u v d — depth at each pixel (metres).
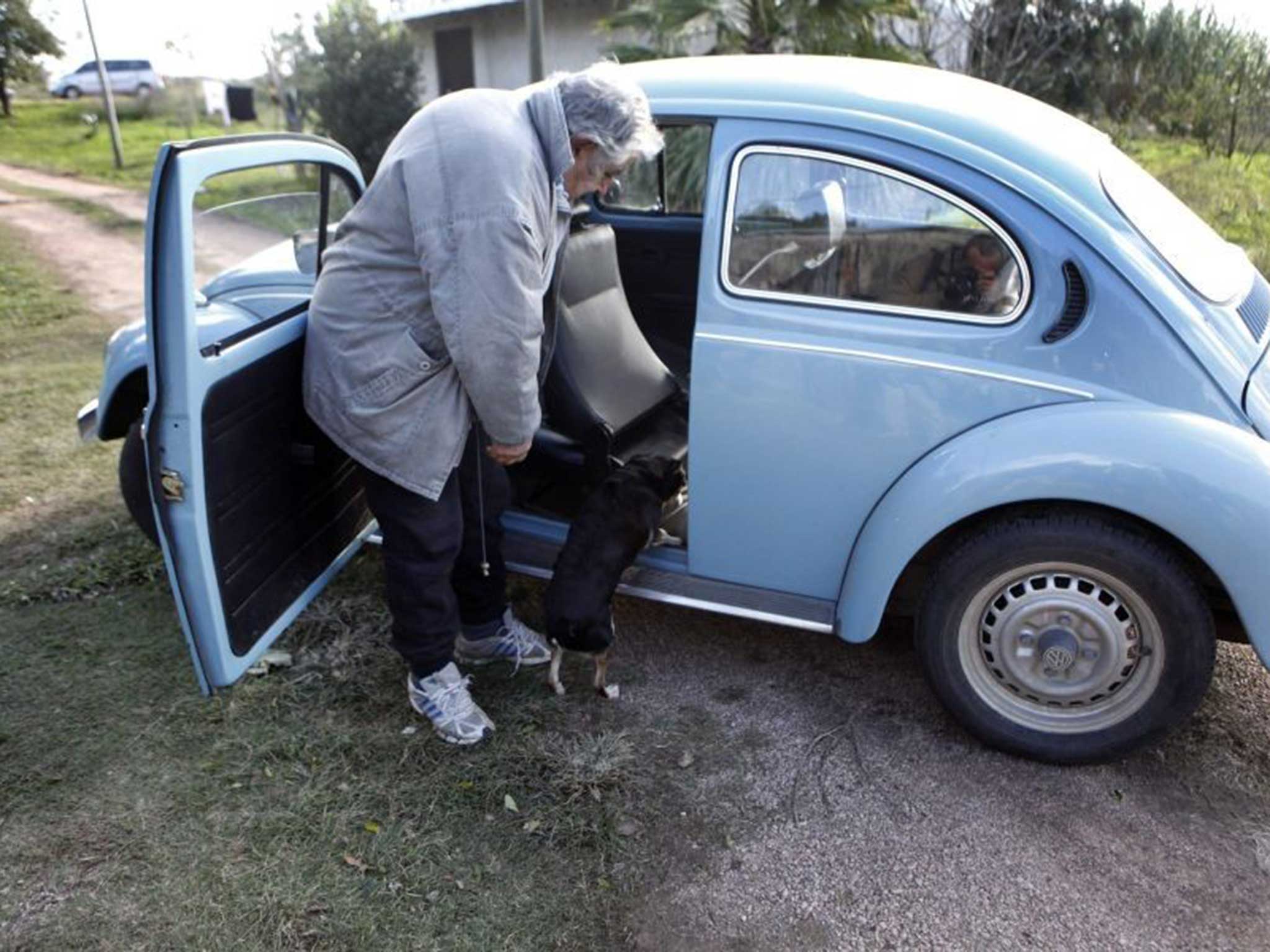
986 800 2.67
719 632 3.44
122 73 32.25
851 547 2.84
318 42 14.31
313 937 2.22
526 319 2.25
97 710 2.94
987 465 2.55
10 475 4.51
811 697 3.10
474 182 2.19
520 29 15.37
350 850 2.46
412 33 16.50
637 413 3.38
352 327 2.43
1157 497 2.45
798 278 2.72
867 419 2.69
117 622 3.39
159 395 2.34
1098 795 2.69
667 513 3.43
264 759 2.76
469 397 2.46
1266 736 2.90
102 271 9.77
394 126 14.31
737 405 2.77
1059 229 2.53
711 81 2.88
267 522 2.74
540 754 2.81
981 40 9.75
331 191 3.38
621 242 4.18
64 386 5.77
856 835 2.55
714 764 2.80
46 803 2.58
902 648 3.35
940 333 2.62
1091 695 2.71
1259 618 2.46
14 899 2.31
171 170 2.23
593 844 2.51
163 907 2.29
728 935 2.26
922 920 2.31
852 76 2.88
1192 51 10.44
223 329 2.64
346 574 3.70
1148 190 2.87
